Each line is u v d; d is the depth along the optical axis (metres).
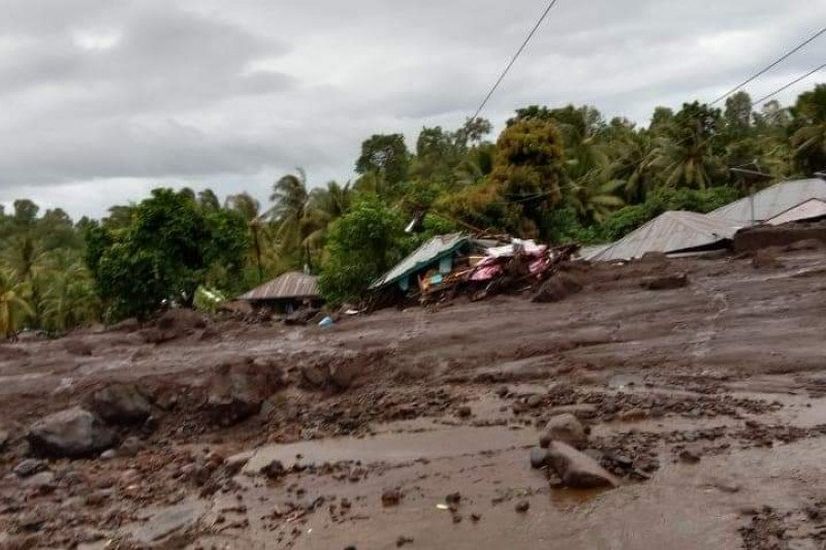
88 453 10.66
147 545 6.27
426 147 67.19
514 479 6.55
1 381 15.41
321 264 43.59
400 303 23.95
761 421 7.40
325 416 10.49
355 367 12.50
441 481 6.82
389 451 8.12
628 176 53.16
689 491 5.75
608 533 5.23
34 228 91.56
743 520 5.13
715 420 7.62
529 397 9.50
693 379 9.47
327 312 25.30
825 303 12.46
